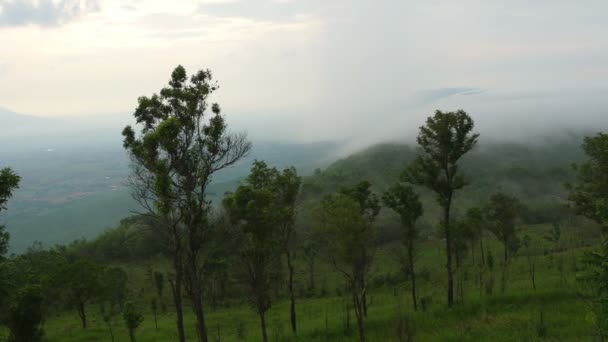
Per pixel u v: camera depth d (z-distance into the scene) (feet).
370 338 90.53
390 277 206.18
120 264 329.93
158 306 215.92
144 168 67.31
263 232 77.82
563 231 286.66
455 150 100.07
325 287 228.22
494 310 98.89
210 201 71.87
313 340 97.40
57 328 175.01
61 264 177.47
